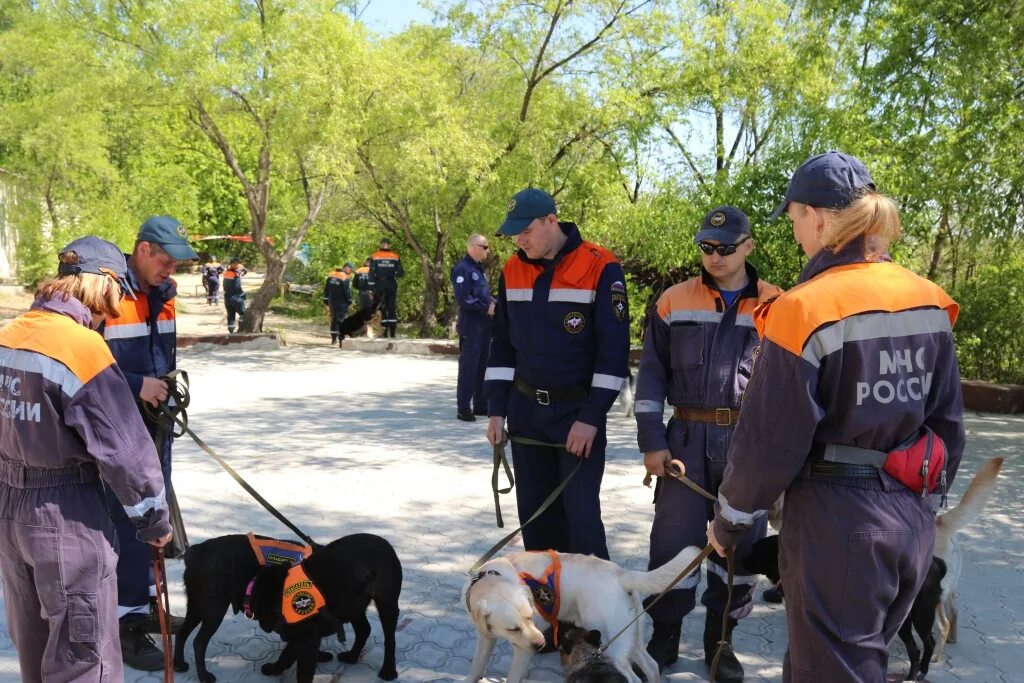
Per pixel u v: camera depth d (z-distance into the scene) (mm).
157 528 2762
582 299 3824
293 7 15438
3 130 22141
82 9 15711
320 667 3725
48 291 2738
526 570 3367
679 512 3582
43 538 2607
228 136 18484
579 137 16906
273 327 21422
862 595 2098
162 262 3773
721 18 16125
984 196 10594
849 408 2096
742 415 2184
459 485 6738
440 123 15625
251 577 3572
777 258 13547
